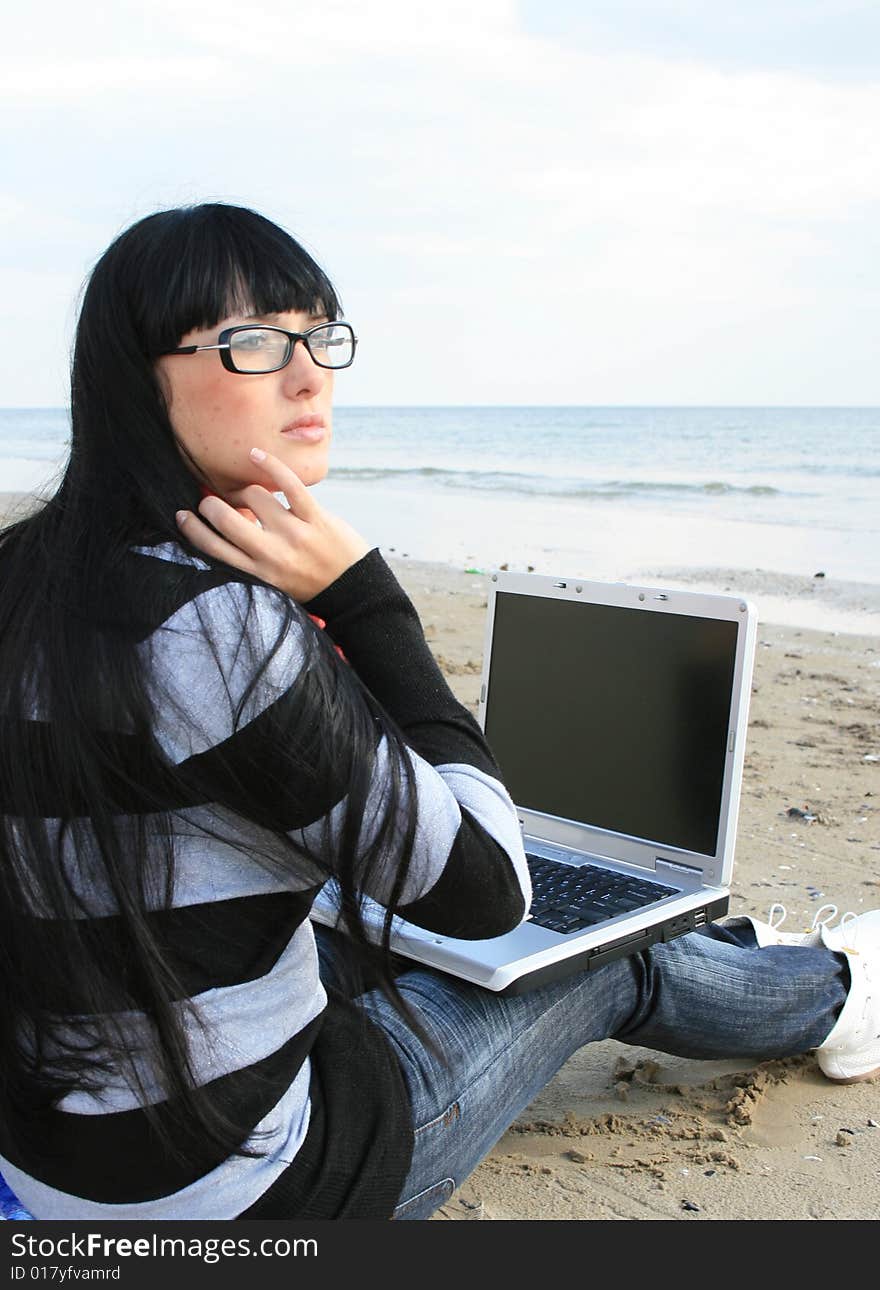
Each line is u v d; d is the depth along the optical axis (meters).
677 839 2.36
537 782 2.61
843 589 10.39
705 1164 2.29
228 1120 1.34
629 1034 2.16
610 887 2.29
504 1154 2.34
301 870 1.38
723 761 2.29
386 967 1.50
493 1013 1.83
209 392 1.40
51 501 1.39
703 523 15.96
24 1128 1.37
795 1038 2.36
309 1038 1.44
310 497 1.45
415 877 1.41
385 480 23.55
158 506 1.37
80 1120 1.34
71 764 1.25
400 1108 1.57
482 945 1.91
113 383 1.39
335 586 1.50
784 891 3.69
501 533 14.97
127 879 1.27
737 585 10.72
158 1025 1.29
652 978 2.12
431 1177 1.69
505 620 2.68
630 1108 2.51
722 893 2.25
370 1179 1.49
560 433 32.41
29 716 1.28
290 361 1.43
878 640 8.00
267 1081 1.37
